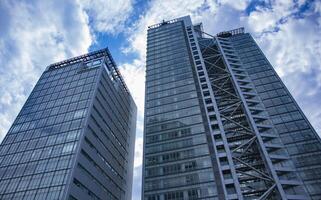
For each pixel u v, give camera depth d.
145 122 86.12
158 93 95.81
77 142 73.12
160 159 74.06
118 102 110.69
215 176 65.44
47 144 75.56
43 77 106.19
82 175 68.88
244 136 77.12
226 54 109.38
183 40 118.31
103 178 80.25
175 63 106.88
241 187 66.75
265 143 72.12
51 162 69.50
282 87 88.81
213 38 124.00
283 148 70.56
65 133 77.44
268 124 77.69
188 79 97.81
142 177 70.94
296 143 71.31
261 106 83.81
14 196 63.16
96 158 78.88
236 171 67.38
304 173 63.84
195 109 85.31
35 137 79.25
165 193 65.69
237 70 99.75
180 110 86.62
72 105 87.44
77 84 96.94
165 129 82.06
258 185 66.56
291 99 83.88
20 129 83.75
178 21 134.50
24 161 72.12
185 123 81.69
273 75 94.38
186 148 74.44
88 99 87.88
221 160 68.94
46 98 94.31
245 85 92.62
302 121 76.62
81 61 110.19
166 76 102.00
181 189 65.31
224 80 99.50
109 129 94.38
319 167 64.44
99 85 95.88
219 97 92.88
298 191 60.41
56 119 83.75
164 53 113.81
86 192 68.62
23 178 67.19
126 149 107.12
